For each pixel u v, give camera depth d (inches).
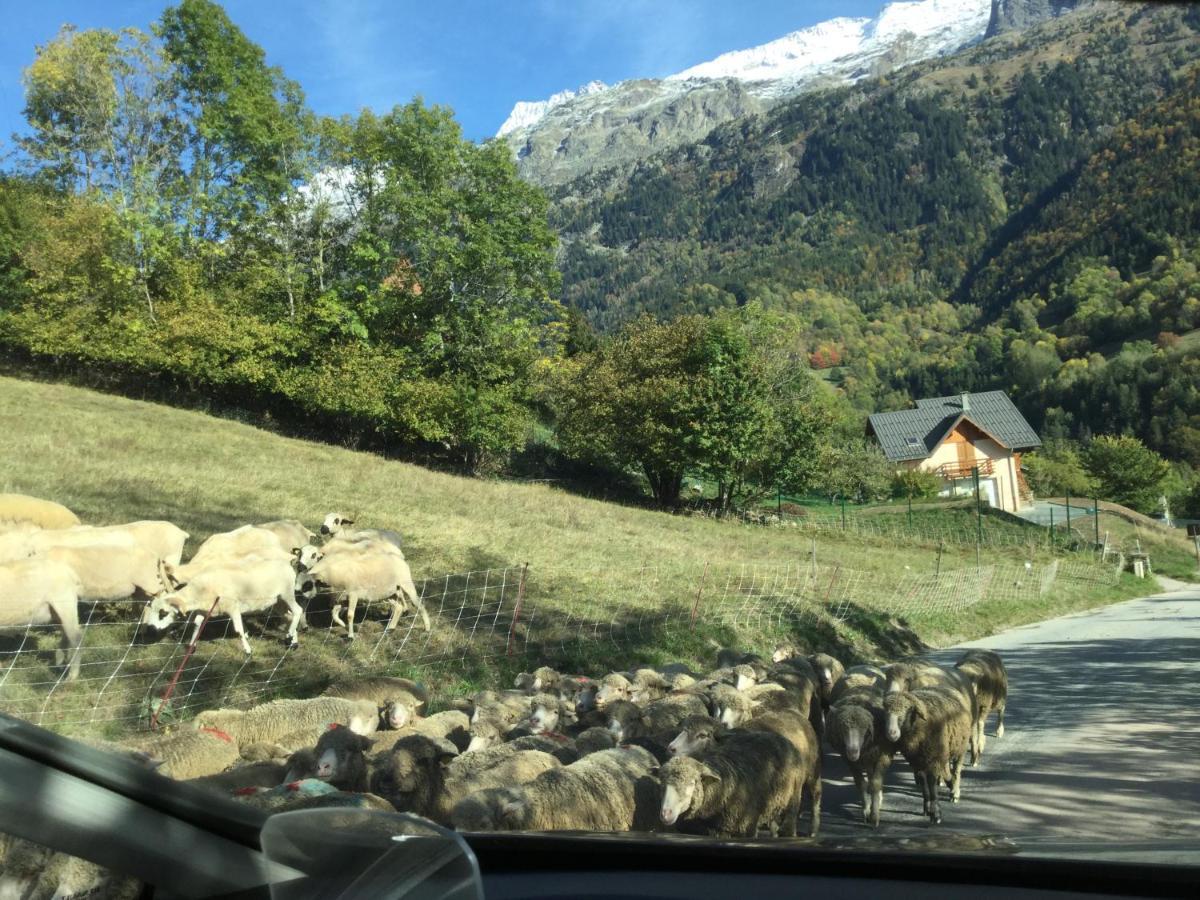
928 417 3334.2
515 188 1708.9
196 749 282.2
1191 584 1875.0
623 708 354.9
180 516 708.7
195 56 1631.4
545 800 223.1
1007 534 1908.2
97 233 1481.3
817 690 443.8
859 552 1433.3
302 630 533.0
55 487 710.5
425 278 1679.4
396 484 1080.8
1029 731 466.9
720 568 935.7
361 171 1727.4
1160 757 387.5
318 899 52.5
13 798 44.5
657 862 87.7
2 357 1499.8
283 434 1507.1
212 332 1462.8
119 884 47.9
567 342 2640.3
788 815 288.2
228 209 1669.5
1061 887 74.7
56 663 416.8
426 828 59.1
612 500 1676.9
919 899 77.1
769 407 1708.9
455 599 636.1
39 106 1542.8
